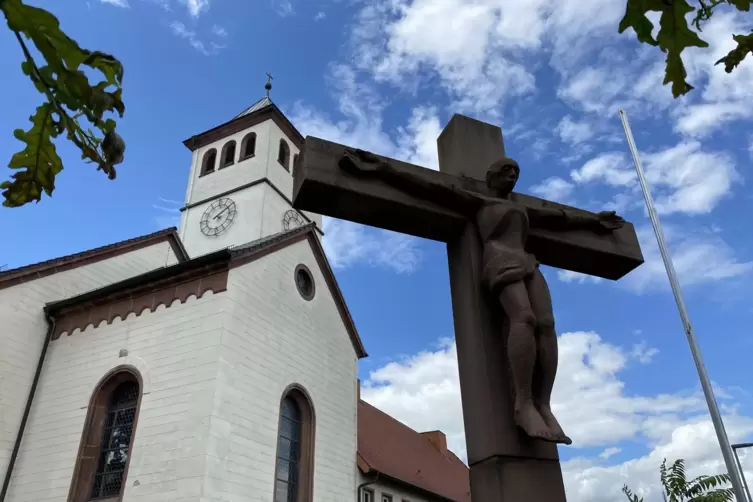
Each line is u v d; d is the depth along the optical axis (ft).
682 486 18.20
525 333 13.51
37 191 6.46
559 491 12.89
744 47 7.33
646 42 6.53
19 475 51.24
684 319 21.89
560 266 17.95
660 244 23.44
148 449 47.32
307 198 14.98
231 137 103.71
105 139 6.15
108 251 65.46
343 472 61.77
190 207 97.86
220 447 46.39
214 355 49.08
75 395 53.16
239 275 54.13
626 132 25.53
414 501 80.89
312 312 63.82
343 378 66.03
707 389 20.47
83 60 5.75
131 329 54.08
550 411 13.38
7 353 54.08
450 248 16.40
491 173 16.29
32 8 5.39
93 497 48.47
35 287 58.08
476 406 13.84
